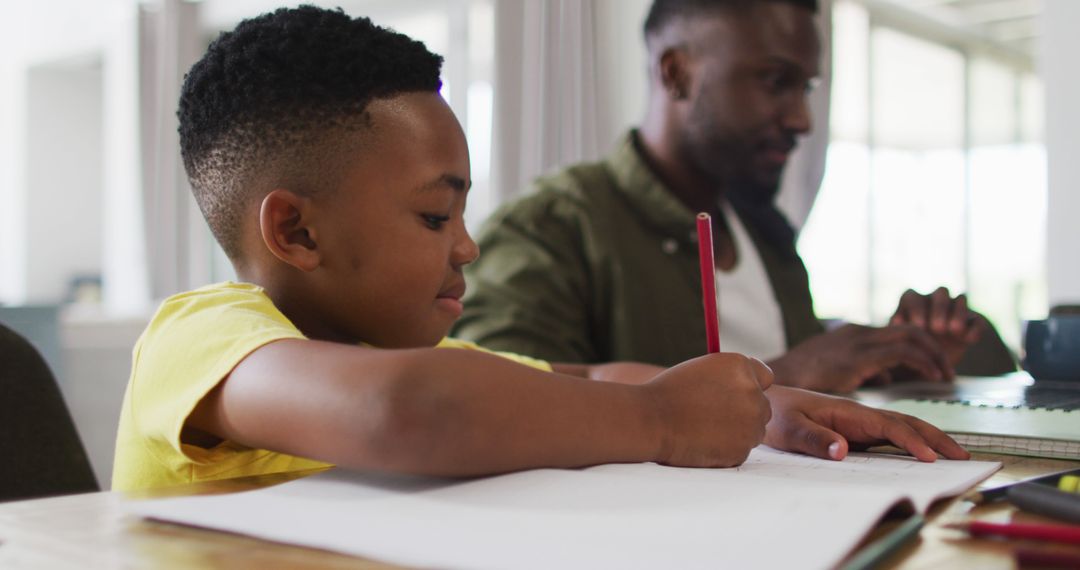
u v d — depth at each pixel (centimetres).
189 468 54
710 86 176
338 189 64
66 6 500
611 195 162
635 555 32
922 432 61
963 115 532
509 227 156
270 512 40
